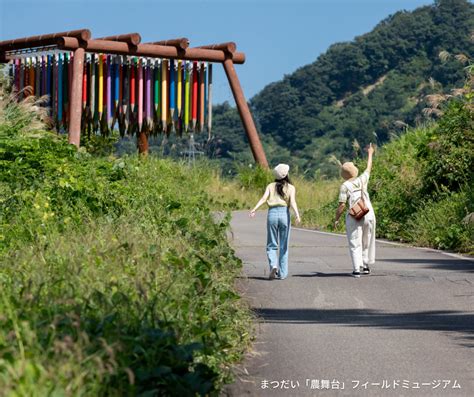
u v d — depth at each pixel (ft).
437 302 44.16
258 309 41.93
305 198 120.37
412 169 91.20
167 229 51.01
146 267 35.68
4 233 45.06
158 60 115.14
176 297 32.04
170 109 116.37
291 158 459.73
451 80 470.39
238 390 27.61
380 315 40.78
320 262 60.59
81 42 104.22
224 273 45.80
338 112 489.26
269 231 52.13
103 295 26.71
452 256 65.26
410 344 34.42
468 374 29.66
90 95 110.11
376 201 92.02
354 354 32.68
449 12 524.11
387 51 521.24
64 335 23.41
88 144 118.32
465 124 87.35
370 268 57.31
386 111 473.26
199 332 28.55
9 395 18.76
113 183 60.13
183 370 24.94
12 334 22.41
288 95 490.49
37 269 33.58
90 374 20.99
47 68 111.04
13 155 61.62
